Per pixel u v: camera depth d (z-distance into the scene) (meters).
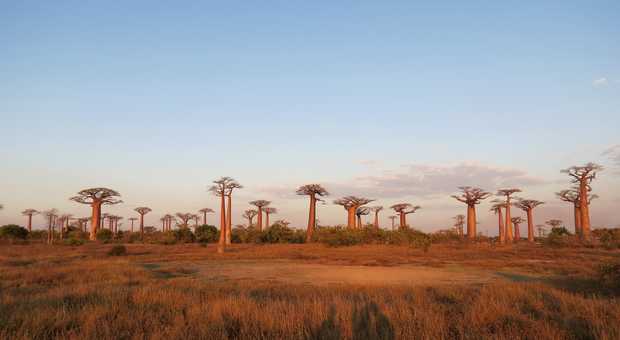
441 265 23.41
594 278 13.43
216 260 27.55
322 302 7.52
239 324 6.39
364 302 7.74
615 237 45.22
